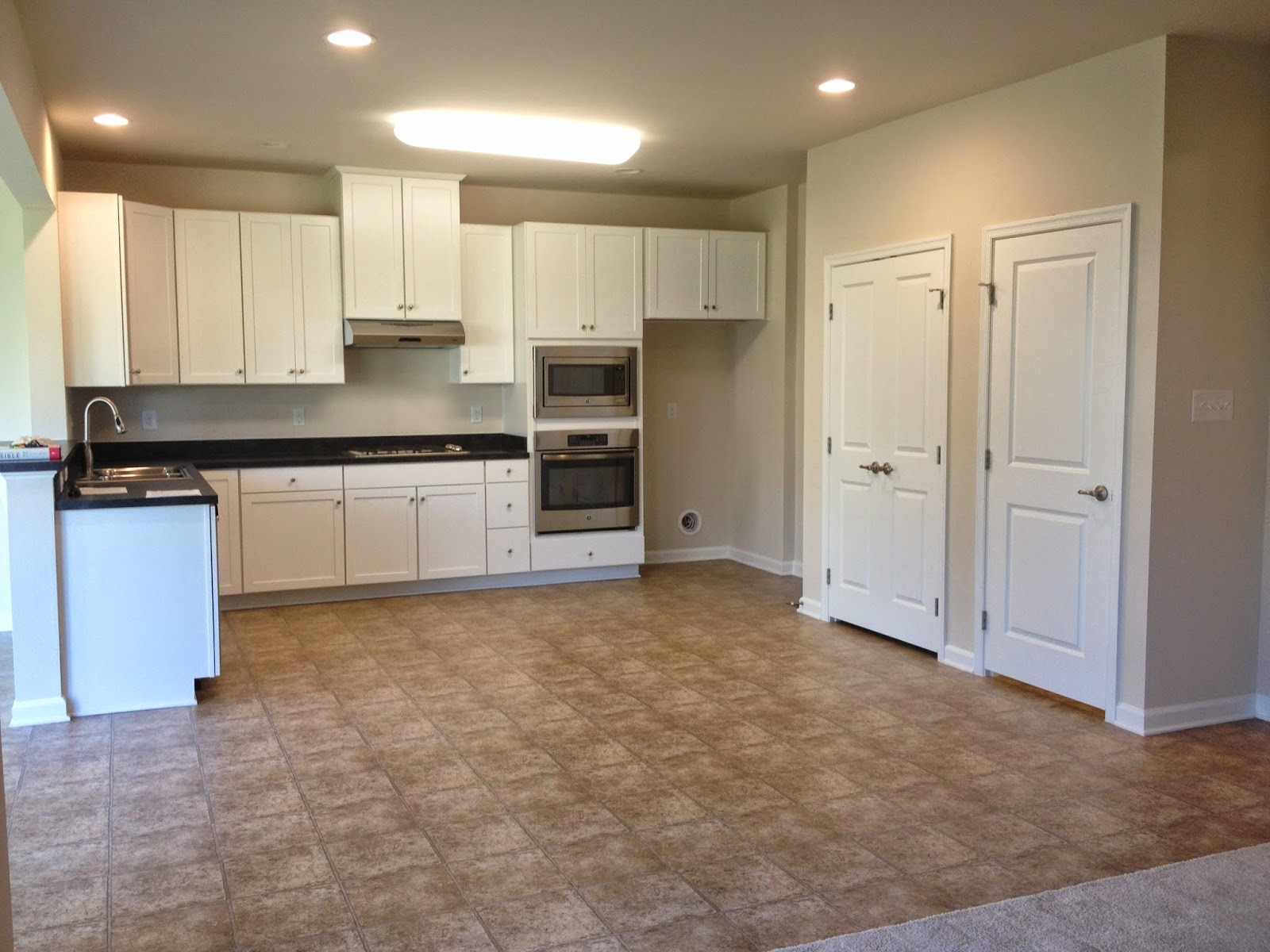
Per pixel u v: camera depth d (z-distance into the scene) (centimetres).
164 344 570
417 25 361
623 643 523
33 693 407
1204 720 404
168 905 266
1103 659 407
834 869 286
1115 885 276
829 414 561
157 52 390
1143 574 390
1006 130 441
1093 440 407
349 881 279
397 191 612
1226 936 251
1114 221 393
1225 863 288
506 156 575
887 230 512
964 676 467
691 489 743
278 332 600
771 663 487
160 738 389
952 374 475
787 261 671
